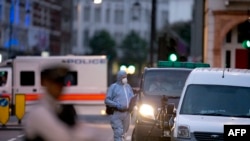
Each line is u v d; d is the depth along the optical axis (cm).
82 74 7400
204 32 8644
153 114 3875
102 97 7394
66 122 1581
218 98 3183
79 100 7375
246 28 5625
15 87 7462
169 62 4528
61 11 19625
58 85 1602
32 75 7469
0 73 7469
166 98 3766
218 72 3319
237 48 8288
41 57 7462
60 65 1617
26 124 1553
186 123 3023
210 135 2986
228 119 3052
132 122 6456
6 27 15050
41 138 1540
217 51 8162
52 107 1585
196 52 10000
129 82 4781
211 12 8156
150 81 4156
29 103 7419
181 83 4138
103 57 7438
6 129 5988
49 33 18025
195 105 3162
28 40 16300
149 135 3850
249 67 8144
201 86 3241
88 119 7125
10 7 15100
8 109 6169
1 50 14675
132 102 3669
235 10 8100
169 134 3762
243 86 3231
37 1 16950
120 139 3675
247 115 3112
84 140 1559
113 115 3669
